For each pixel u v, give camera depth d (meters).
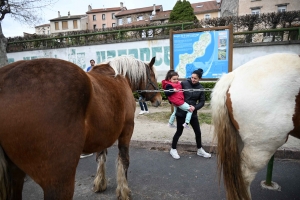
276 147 1.99
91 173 3.45
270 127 1.90
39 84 1.36
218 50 6.01
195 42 6.18
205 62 6.18
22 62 1.47
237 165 2.10
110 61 2.73
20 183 1.65
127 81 2.77
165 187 2.96
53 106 1.35
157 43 9.72
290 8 21.52
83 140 1.51
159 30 10.35
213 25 10.10
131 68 2.91
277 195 2.70
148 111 6.99
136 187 2.98
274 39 9.24
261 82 1.96
